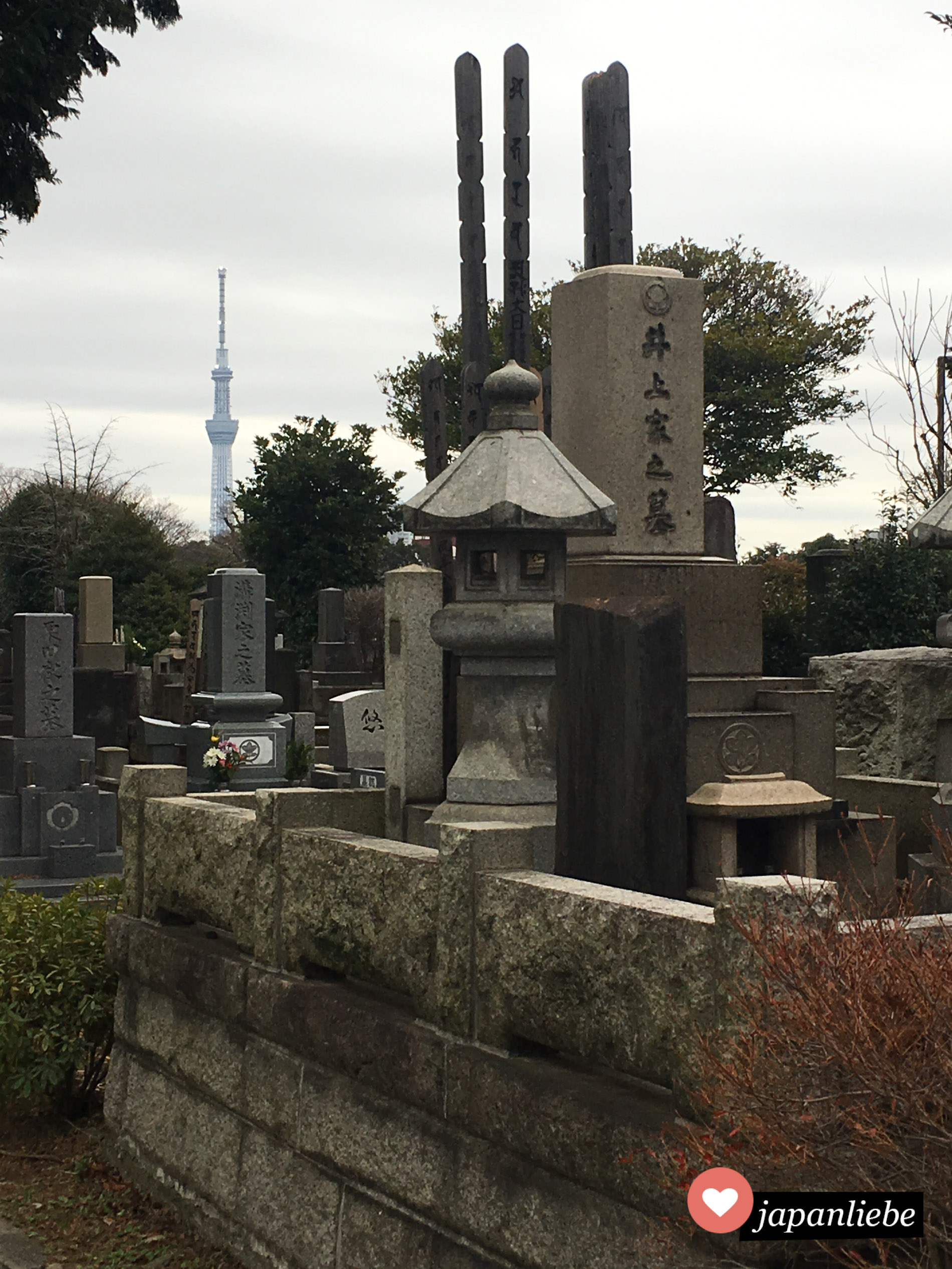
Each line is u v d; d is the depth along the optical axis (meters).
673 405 6.64
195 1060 5.43
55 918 6.64
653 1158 3.16
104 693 21.25
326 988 4.72
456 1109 3.91
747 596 6.55
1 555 45.19
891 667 9.52
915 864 6.13
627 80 7.24
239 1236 5.00
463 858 3.97
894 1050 2.56
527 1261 3.62
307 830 4.92
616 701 5.10
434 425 9.34
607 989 3.41
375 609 45.56
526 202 8.52
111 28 19.86
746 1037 2.82
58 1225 5.52
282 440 39.03
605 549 6.58
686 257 31.72
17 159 19.59
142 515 48.25
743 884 2.96
